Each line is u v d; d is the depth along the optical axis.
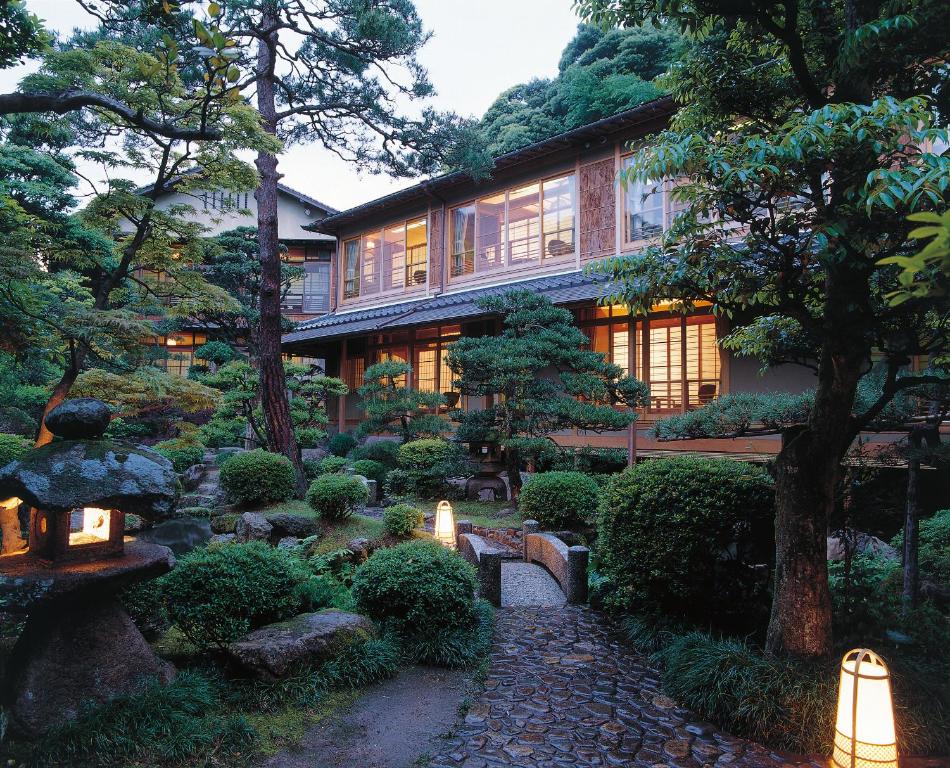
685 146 3.90
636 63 25.50
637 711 4.68
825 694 4.29
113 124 7.34
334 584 7.54
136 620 5.11
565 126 26.66
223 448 21.00
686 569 5.65
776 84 4.91
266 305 13.70
